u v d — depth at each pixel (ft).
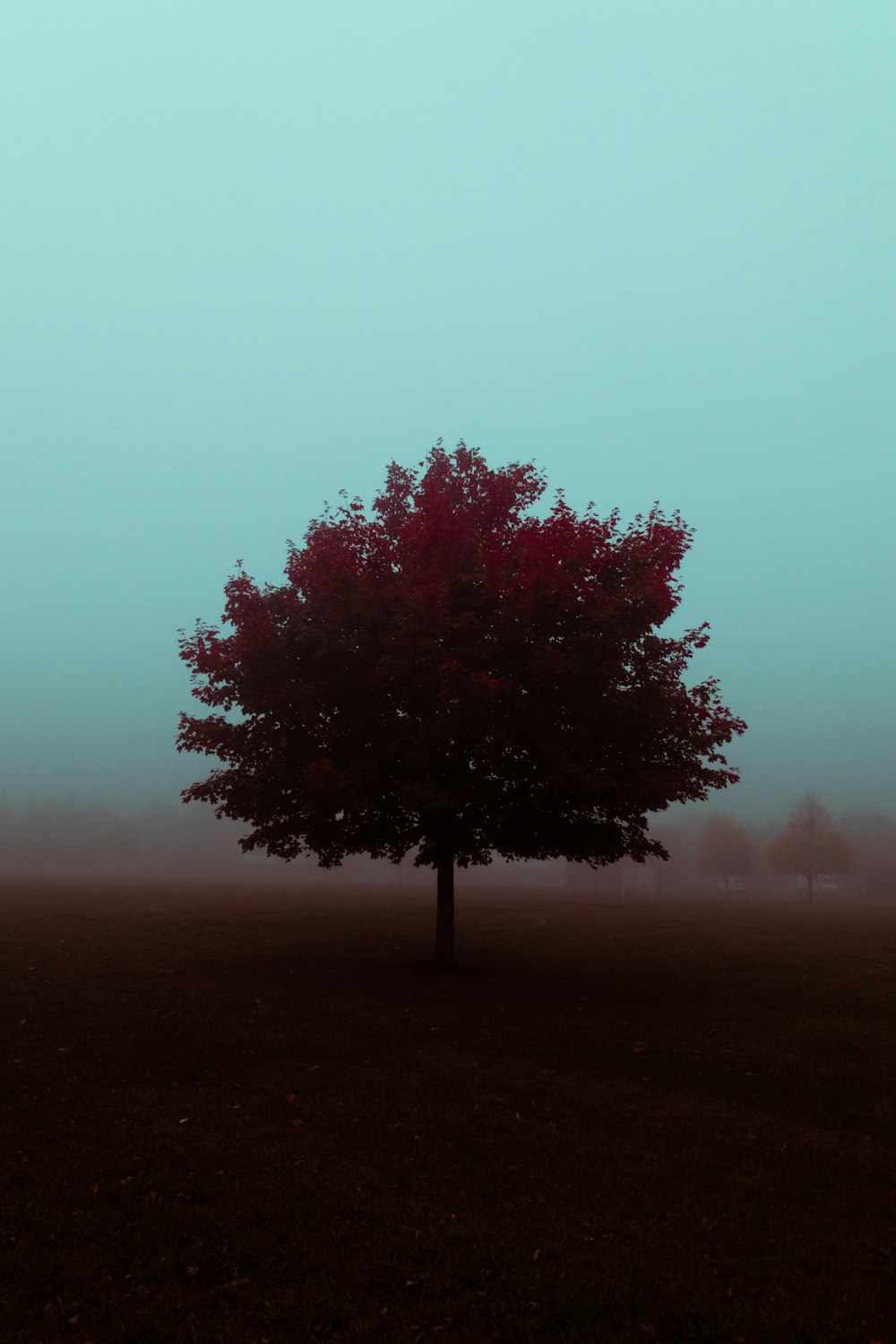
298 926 99.55
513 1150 28.25
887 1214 23.70
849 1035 44.55
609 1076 37.06
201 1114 31.22
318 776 53.62
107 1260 20.43
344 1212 23.29
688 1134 29.96
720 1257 21.13
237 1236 21.74
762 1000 54.19
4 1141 27.94
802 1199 24.68
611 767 59.21
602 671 55.93
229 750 61.67
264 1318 18.24
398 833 64.75
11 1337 17.33
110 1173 25.46
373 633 59.16
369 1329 17.93
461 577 57.67
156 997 51.21
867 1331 17.99
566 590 56.44
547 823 60.85
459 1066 37.93
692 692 62.64
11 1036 41.63
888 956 79.46
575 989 56.80
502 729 57.00
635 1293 19.44
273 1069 37.19
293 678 59.31
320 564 60.64
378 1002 50.96
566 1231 22.47
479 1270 20.39
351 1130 29.96
